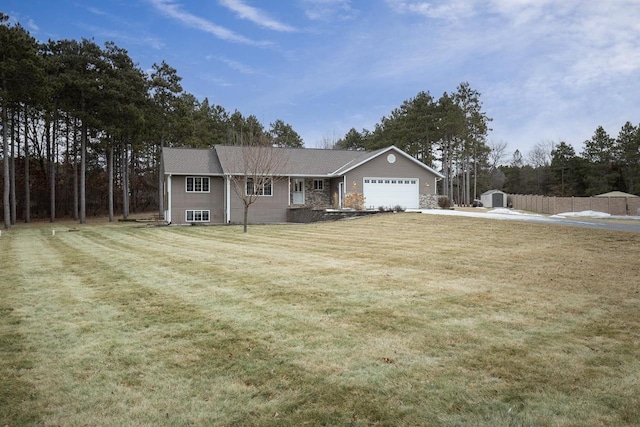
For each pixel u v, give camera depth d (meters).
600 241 10.57
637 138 48.47
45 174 39.53
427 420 2.95
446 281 7.25
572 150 54.91
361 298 6.20
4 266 9.92
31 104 26.58
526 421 2.91
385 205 27.66
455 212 21.59
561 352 4.11
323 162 29.58
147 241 15.54
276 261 9.69
